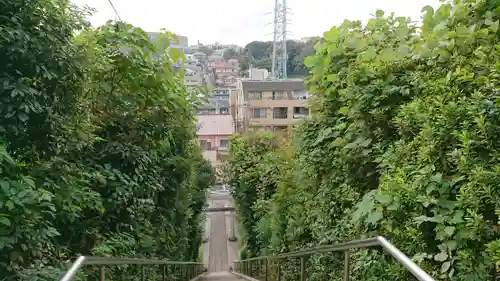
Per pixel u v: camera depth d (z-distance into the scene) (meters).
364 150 4.18
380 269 3.53
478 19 3.33
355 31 5.27
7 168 3.00
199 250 23.56
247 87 28.98
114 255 5.20
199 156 17.08
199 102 8.37
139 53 5.95
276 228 10.70
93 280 4.51
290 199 9.77
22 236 3.07
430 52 3.58
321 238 6.13
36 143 3.73
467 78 2.82
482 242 2.54
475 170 2.47
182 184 9.70
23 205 2.92
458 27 3.23
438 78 3.30
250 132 18.56
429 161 2.91
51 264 3.79
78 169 4.57
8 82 3.26
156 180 6.64
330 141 5.55
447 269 2.60
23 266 3.28
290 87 28.38
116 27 6.05
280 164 11.91
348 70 4.68
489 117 2.56
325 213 6.12
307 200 7.57
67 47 3.84
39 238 3.23
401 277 3.20
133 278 6.21
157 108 6.56
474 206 2.52
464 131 2.61
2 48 3.26
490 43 3.04
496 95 2.54
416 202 2.92
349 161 4.64
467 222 2.52
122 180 5.41
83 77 4.06
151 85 6.29
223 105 44.69
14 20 3.30
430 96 3.18
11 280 3.04
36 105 3.43
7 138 3.43
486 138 2.52
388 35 4.79
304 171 6.74
